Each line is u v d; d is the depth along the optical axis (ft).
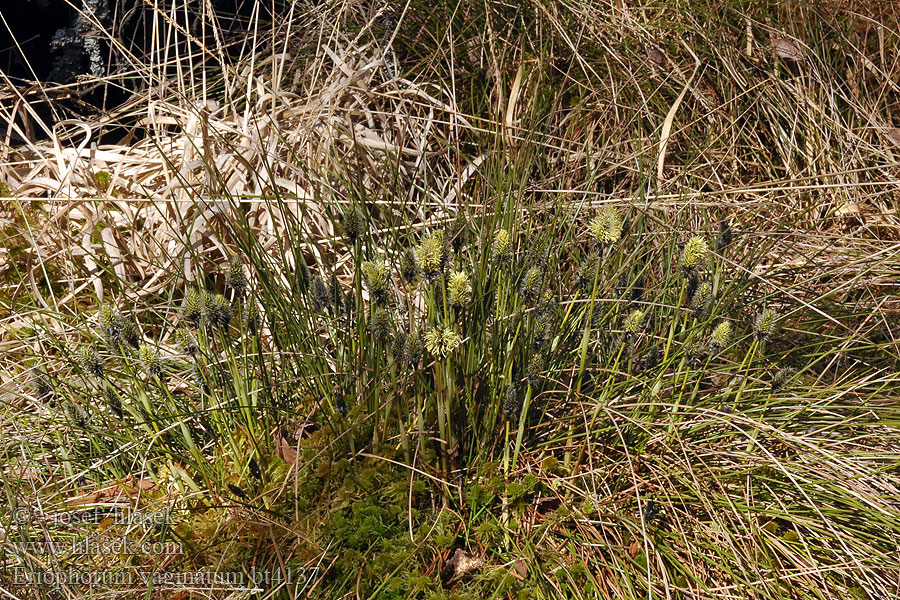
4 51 13.91
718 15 14.65
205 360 8.51
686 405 8.37
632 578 7.59
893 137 13.56
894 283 10.96
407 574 7.50
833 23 14.75
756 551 7.70
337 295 8.43
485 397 8.30
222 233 11.12
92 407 8.69
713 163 13.17
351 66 13.67
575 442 8.54
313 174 11.59
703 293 8.30
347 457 8.19
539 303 7.99
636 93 13.91
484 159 11.82
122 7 14.19
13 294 10.98
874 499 7.75
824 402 8.87
